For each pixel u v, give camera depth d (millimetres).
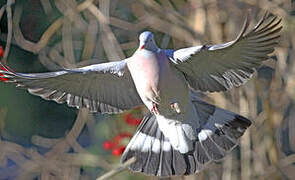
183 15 12750
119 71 7848
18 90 15492
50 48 13836
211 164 12617
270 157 12406
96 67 7754
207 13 12086
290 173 12938
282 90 12383
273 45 7188
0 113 14234
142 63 7773
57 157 12930
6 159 13578
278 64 12266
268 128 12352
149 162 8469
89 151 13227
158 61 7758
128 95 8250
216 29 11992
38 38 14281
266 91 12836
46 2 14203
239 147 13492
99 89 8094
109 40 11914
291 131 13508
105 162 12641
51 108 15711
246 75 7637
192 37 12242
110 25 13375
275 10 11836
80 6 12219
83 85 7980
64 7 12977
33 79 7512
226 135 8406
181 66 7758
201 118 8469
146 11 12930
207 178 12719
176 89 7898
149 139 8539
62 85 7887
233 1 12109
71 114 15773
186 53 7465
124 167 10125
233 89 12328
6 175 13328
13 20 13477
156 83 7766
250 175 12320
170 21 12961
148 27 13234
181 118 8320
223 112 8461
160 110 8195
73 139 12859
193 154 8414
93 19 12781
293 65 12273
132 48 13172
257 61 7430
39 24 14297
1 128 14055
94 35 12820
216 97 12219
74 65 12523
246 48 7238
